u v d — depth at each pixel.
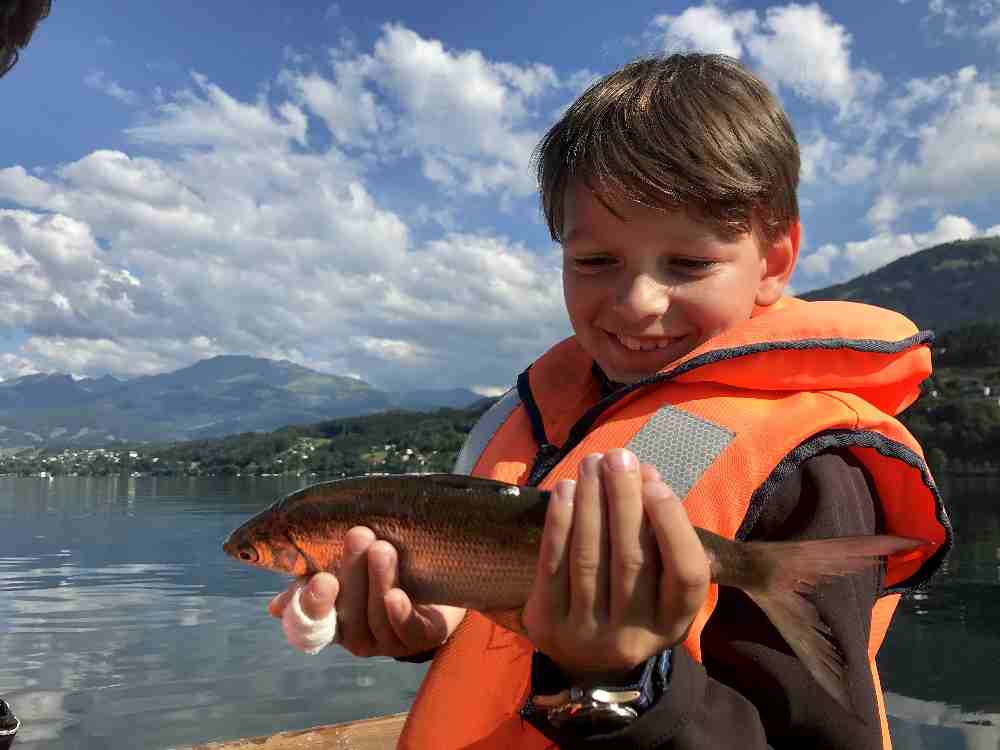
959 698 2.23
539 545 0.38
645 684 0.32
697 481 0.40
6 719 0.63
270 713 2.11
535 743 0.39
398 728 1.07
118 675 2.48
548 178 0.51
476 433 0.62
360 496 0.42
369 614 0.39
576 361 0.57
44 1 0.50
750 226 0.46
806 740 0.36
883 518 0.45
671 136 0.43
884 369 0.45
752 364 0.43
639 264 0.45
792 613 0.35
